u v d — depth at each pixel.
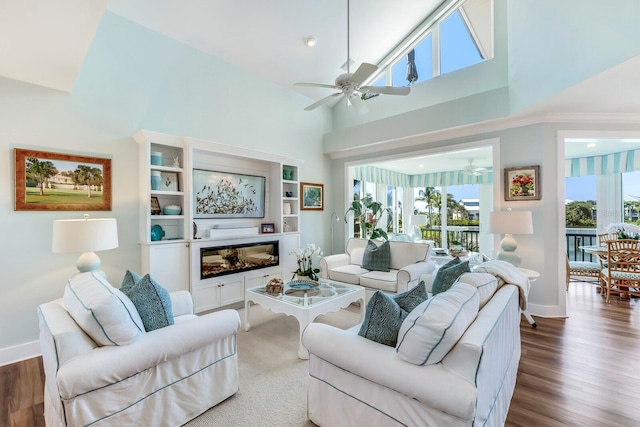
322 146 5.76
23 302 2.73
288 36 3.99
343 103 5.78
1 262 2.63
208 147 3.75
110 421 1.53
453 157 6.01
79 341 1.54
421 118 4.44
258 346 2.91
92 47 3.12
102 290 1.69
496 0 4.05
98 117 3.15
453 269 2.55
